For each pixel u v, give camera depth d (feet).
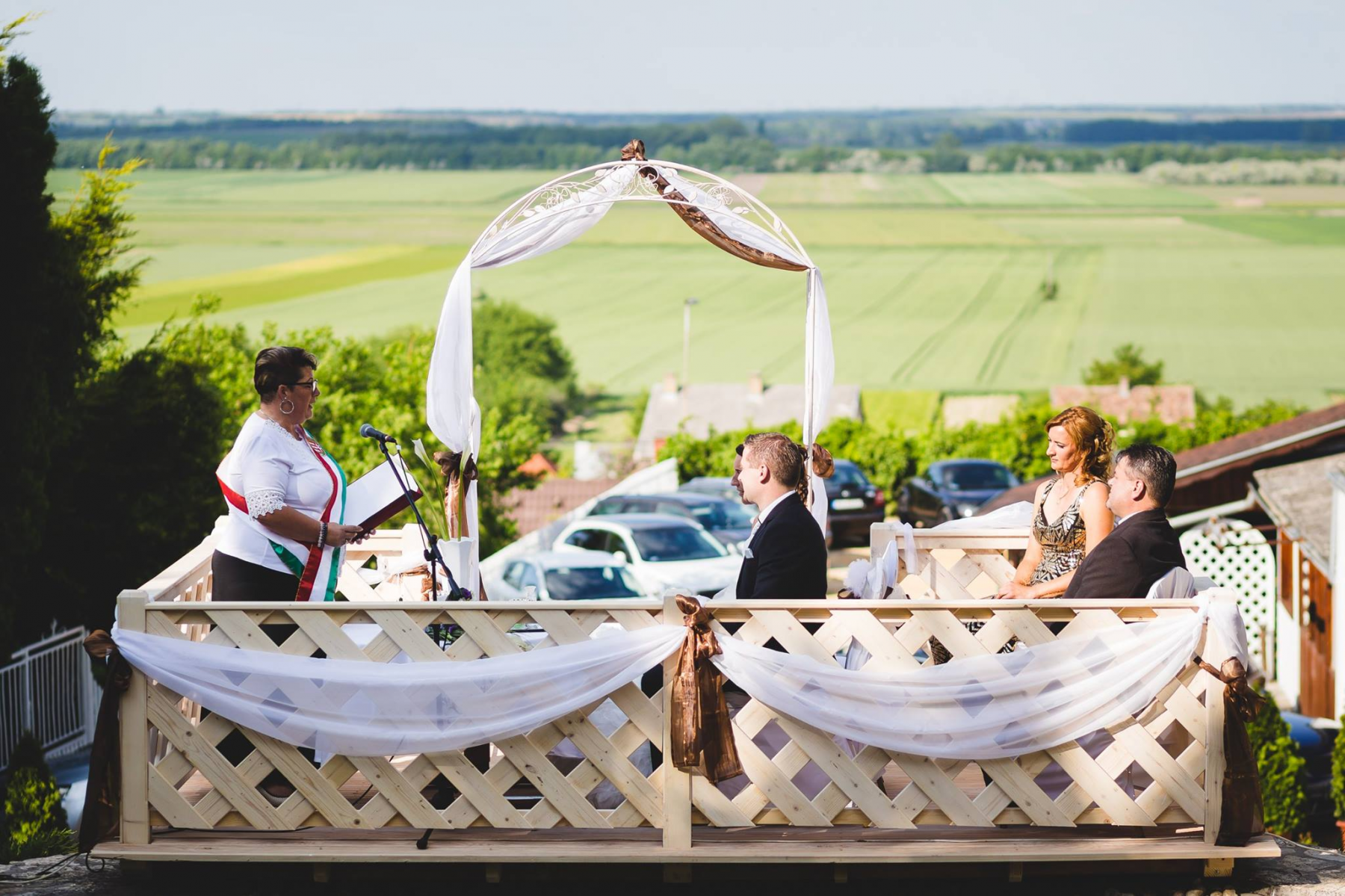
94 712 48.60
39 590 47.96
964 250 521.24
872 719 15.35
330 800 15.62
